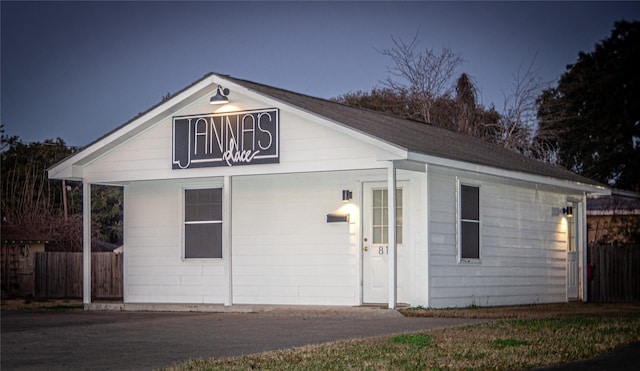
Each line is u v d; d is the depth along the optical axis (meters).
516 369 10.39
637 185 36.59
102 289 27.89
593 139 39.56
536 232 23.00
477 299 20.34
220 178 21.66
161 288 22.31
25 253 32.38
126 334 14.98
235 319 17.58
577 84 39.94
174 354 12.22
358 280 19.77
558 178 23.14
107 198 49.88
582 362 10.86
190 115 20.72
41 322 17.67
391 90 44.88
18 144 48.19
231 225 20.58
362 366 10.52
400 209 19.33
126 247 22.88
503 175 20.45
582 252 25.22
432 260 18.88
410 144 18.17
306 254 20.48
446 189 19.45
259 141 19.69
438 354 11.39
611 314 17.78
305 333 14.60
